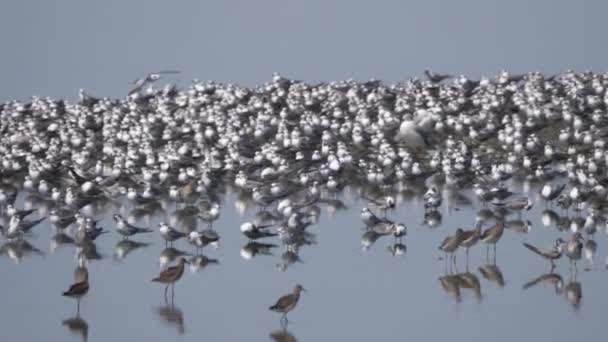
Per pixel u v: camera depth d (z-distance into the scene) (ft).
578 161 188.14
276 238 164.14
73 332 129.49
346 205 181.16
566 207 169.68
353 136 212.64
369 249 157.28
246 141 215.72
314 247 158.92
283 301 126.82
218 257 155.22
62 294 141.49
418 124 215.10
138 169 201.26
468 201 180.75
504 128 212.84
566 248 144.56
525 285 140.87
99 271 150.71
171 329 129.80
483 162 198.59
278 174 192.13
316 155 201.36
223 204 183.62
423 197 184.65
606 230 160.66
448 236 159.53
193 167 198.80
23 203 188.14
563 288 139.54
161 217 177.06
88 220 164.25
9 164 207.92
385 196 179.83
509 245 156.56
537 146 200.64
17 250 161.07
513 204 168.55
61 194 185.37
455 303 135.95
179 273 135.33
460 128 215.51
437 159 195.93
